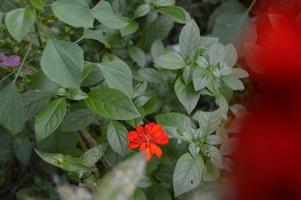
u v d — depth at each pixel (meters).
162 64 0.90
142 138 0.81
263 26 1.10
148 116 0.98
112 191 0.60
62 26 0.98
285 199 0.88
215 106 1.06
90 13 0.76
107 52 1.04
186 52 0.92
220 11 1.16
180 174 0.82
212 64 0.91
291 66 0.93
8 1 0.86
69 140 0.89
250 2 1.17
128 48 1.05
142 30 1.12
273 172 0.88
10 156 0.99
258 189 0.89
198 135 0.85
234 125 0.91
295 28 0.97
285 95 0.92
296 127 0.89
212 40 0.96
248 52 0.96
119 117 0.80
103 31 0.98
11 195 1.02
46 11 0.89
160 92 0.95
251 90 1.05
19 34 0.73
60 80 0.73
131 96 0.81
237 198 0.89
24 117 0.81
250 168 0.89
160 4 0.99
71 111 0.88
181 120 0.88
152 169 0.87
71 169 0.81
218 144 0.89
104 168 0.92
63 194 0.66
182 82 0.90
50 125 0.80
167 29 1.10
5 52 0.92
